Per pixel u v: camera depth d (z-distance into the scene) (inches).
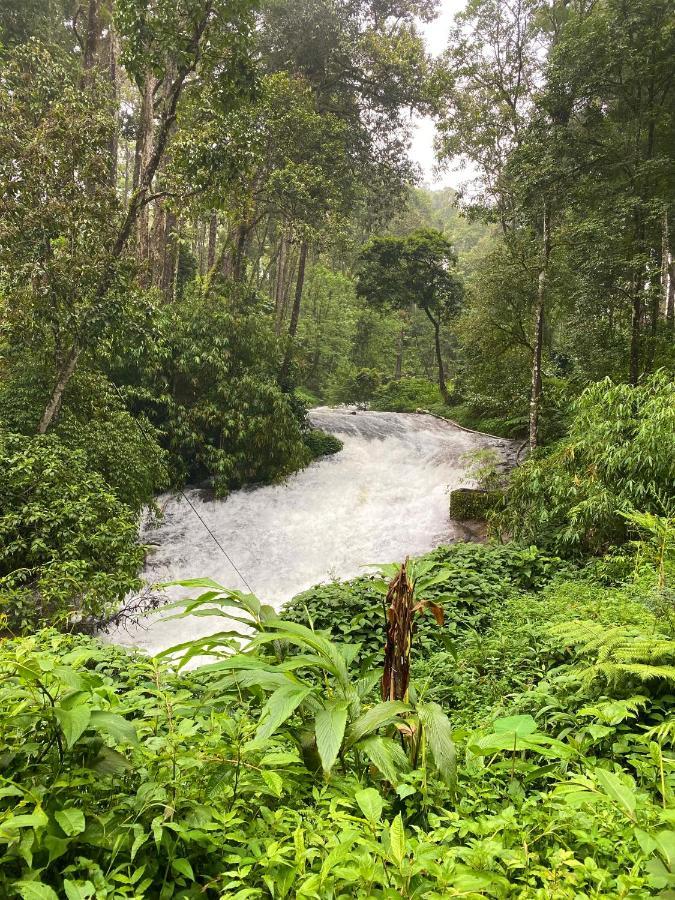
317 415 770.2
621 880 52.2
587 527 285.1
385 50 788.6
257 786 69.5
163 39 349.7
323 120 698.2
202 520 476.7
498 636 181.8
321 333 1314.0
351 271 1489.9
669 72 429.1
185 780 70.1
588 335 486.0
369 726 71.4
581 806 67.6
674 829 62.4
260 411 557.0
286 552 446.3
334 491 540.1
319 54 810.2
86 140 327.9
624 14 413.7
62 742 65.9
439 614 83.0
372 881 53.4
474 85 759.7
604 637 118.5
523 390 571.8
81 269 334.0
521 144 481.4
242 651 88.7
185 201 375.2
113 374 524.4
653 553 178.2
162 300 611.8
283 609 241.6
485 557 285.0
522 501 337.1
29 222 319.3
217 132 362.0
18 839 52.6
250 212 664.4
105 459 369.7
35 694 67.1
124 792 68.6
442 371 970.1
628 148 450.0
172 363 537.6
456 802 74.7
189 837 58.3
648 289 430.0
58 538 273.6
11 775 62.4
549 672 128.3
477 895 47.9
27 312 330.3
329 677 100.1
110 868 56.9
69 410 378.9
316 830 62.7
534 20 698.2
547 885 53.8
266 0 747.4
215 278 686.5
